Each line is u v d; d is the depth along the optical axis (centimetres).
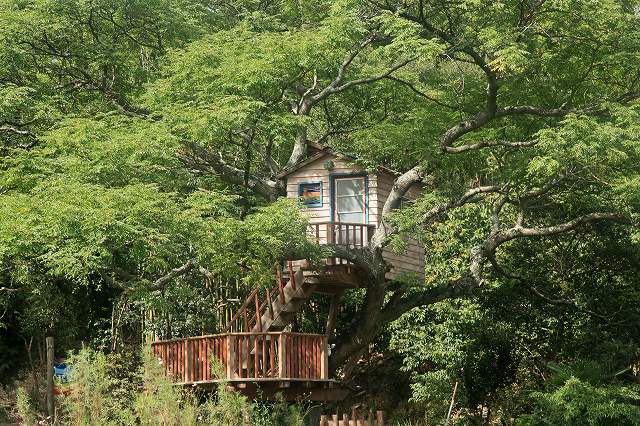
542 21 2458
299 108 2708
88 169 2108
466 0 2281
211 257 2161
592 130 2183
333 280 2539
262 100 2533
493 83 2456
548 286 2922
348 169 2667
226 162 2806
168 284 2647
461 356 2852
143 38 2945
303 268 2527
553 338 2922
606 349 2727
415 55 2330
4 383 2772
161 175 2231
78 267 1903
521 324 2939
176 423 1174
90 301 3019
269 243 2102
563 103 2577
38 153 2230
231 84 2355
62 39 2778
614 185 2286
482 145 2447
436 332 2905
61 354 2920
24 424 1260
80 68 2823
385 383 3222
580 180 2441
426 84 2873
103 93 2797
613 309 2866
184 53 2550
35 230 1895
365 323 2662
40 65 2759
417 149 2542
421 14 2473
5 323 2869
